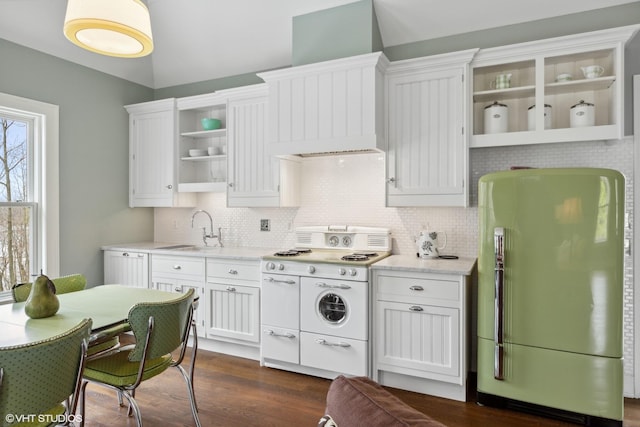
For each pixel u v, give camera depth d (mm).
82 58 3566
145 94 4246
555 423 2256
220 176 3934
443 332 2502
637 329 2566
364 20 2980
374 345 2691
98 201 3785
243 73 3828
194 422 2254
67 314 1912
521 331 2268
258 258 3059
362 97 2824
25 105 3143
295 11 3184
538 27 2793
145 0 3426
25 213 3260
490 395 2412
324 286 2771
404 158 2906
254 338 3121
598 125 2643
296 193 3568
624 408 2447
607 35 2375
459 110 2736
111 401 2508
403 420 729
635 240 2568
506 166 2898
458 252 3055
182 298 1936
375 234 3205
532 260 2234
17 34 3070
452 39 3041
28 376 1277
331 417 858
